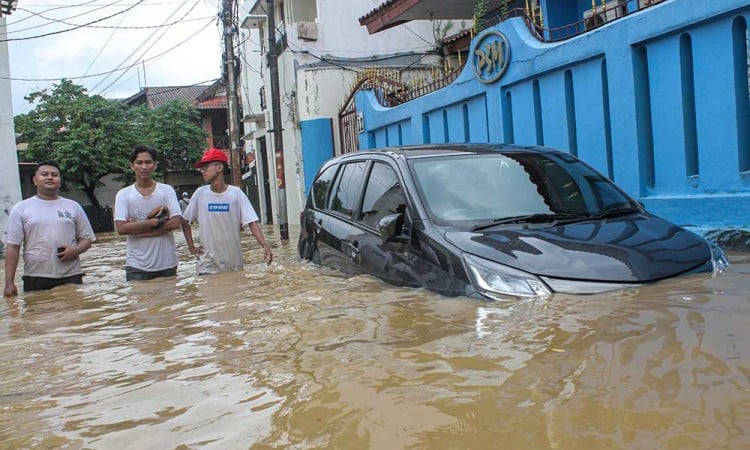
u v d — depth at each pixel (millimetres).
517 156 4777
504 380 2262
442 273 3713
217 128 38500
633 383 2096
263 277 5664
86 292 5910
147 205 6418
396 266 4184
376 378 2457
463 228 3963
